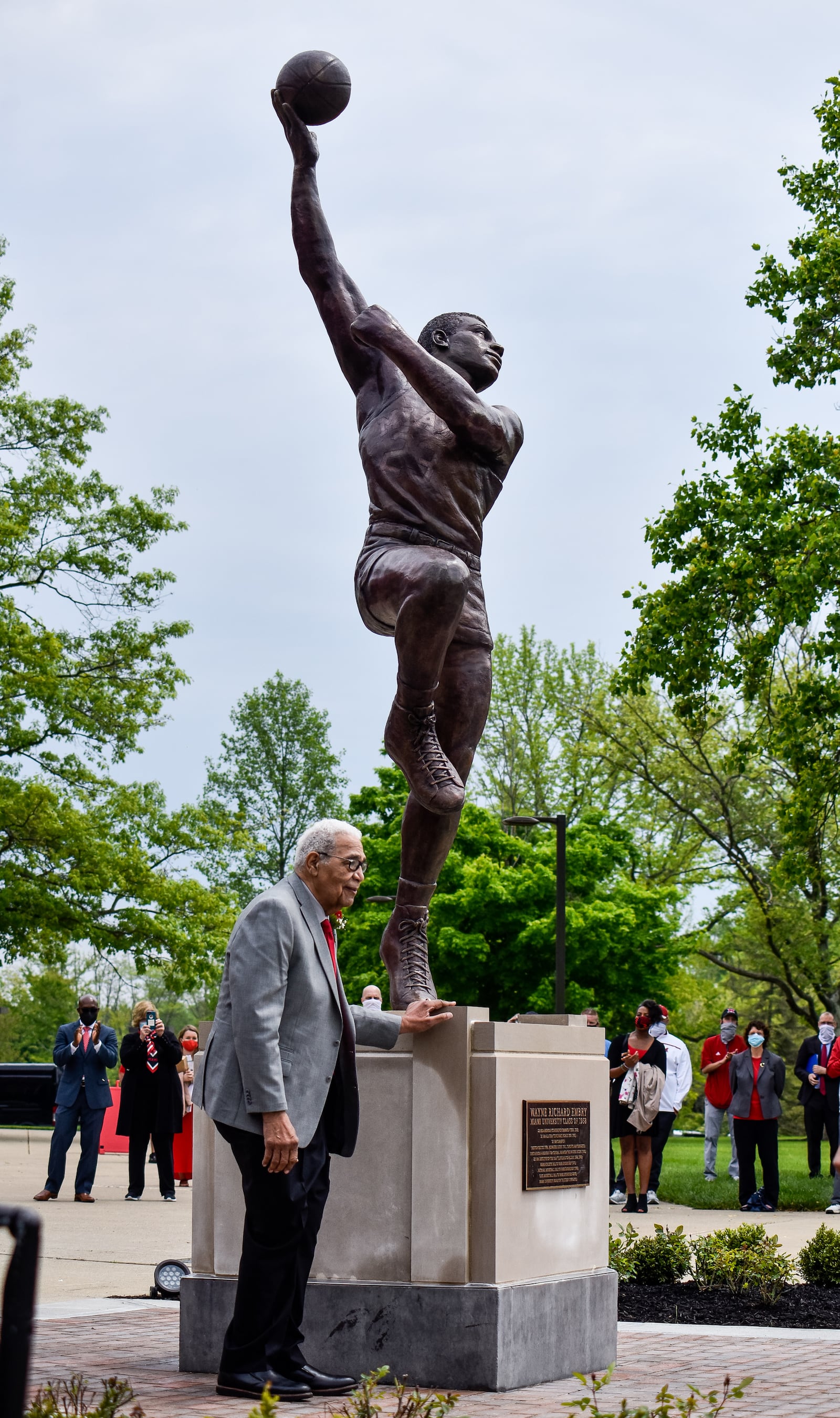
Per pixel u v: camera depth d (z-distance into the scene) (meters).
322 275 6.77
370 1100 5.82
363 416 6.54
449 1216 5.60
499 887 34.97
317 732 73.06
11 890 27.47
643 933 35.91
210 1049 5.16
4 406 29.95
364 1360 5.62
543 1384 5.65
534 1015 6.38
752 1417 4.92
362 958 37.00
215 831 30.25
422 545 6.12
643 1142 14.05
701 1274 8.92
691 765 37.75
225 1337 5.18
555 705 47.28
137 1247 11.12
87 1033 15.62
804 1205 14.96
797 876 23.78
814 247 23.25
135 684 29.75
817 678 22.62
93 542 30.20
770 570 22.36
